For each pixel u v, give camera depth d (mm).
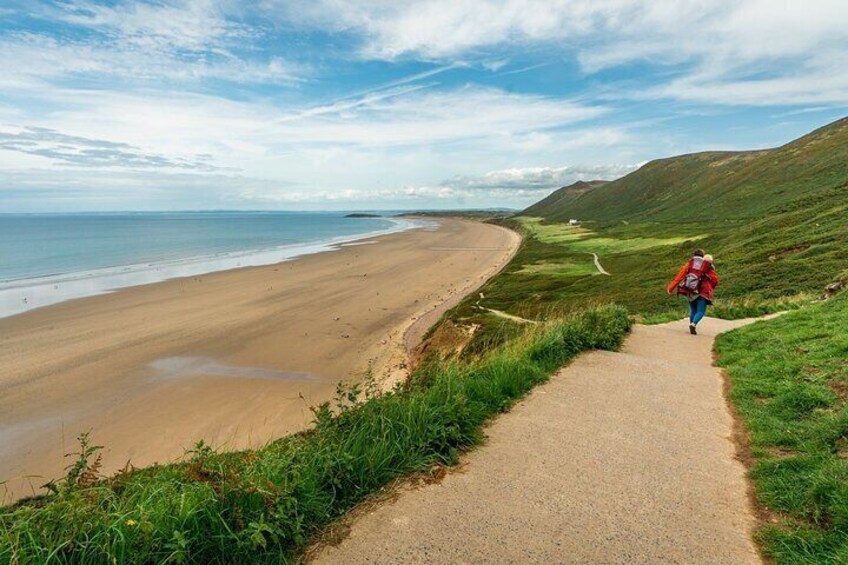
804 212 37156
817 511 3357
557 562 3049
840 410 4945
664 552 3148
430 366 7094
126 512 2982
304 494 3500
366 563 3047
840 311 9312
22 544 2711
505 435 5012
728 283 21984
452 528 3398
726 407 5852
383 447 4238
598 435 5012
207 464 3727
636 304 22906
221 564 2912
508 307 26156
